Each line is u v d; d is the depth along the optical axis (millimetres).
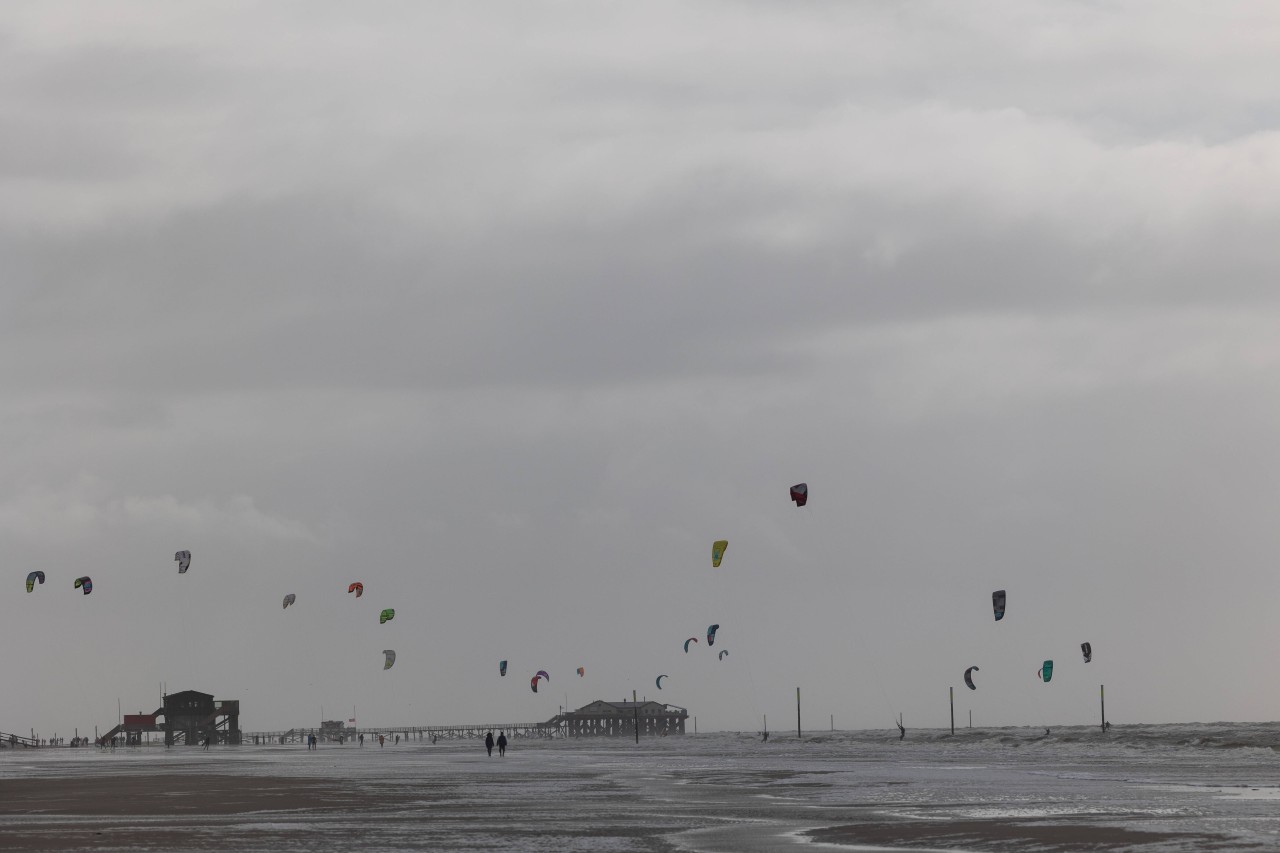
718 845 41000
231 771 94000
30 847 42062
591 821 48781
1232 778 71750
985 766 89688
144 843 42812
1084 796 58031
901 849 39594
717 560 116250
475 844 41719
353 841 42781
